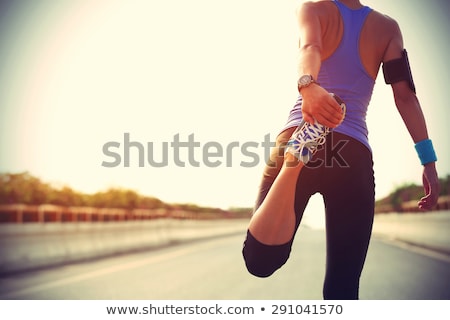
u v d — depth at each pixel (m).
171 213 47.84
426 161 4.30
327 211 4.02
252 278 15.38
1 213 22.48
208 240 54.34
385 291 12.27
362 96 4.02
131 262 22.03
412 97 4.25
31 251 19.11
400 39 4.19
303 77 3.44
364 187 3.92
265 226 3.63
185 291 12.68
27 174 38.62
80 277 16.16
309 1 4.04
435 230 30.59
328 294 4.05
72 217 27.08
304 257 23.55
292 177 3.49
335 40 4.01
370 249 30.19
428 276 15.51
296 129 3.59
